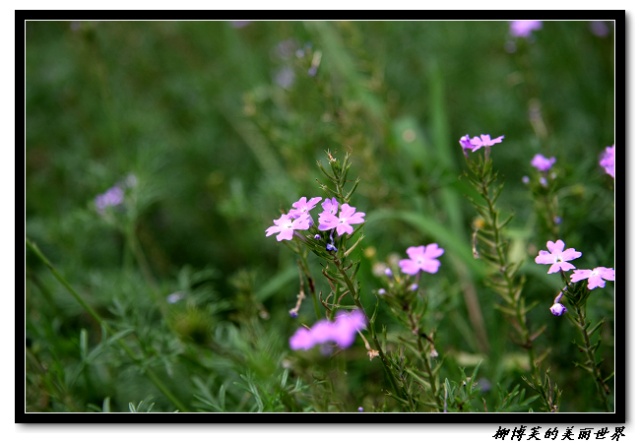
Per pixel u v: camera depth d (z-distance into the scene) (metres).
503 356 3.10
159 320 3.64
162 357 2.78
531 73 3.84
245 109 3.94
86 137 5.27
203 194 5.00
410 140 4.00
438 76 4.09
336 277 2.00
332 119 3.56
